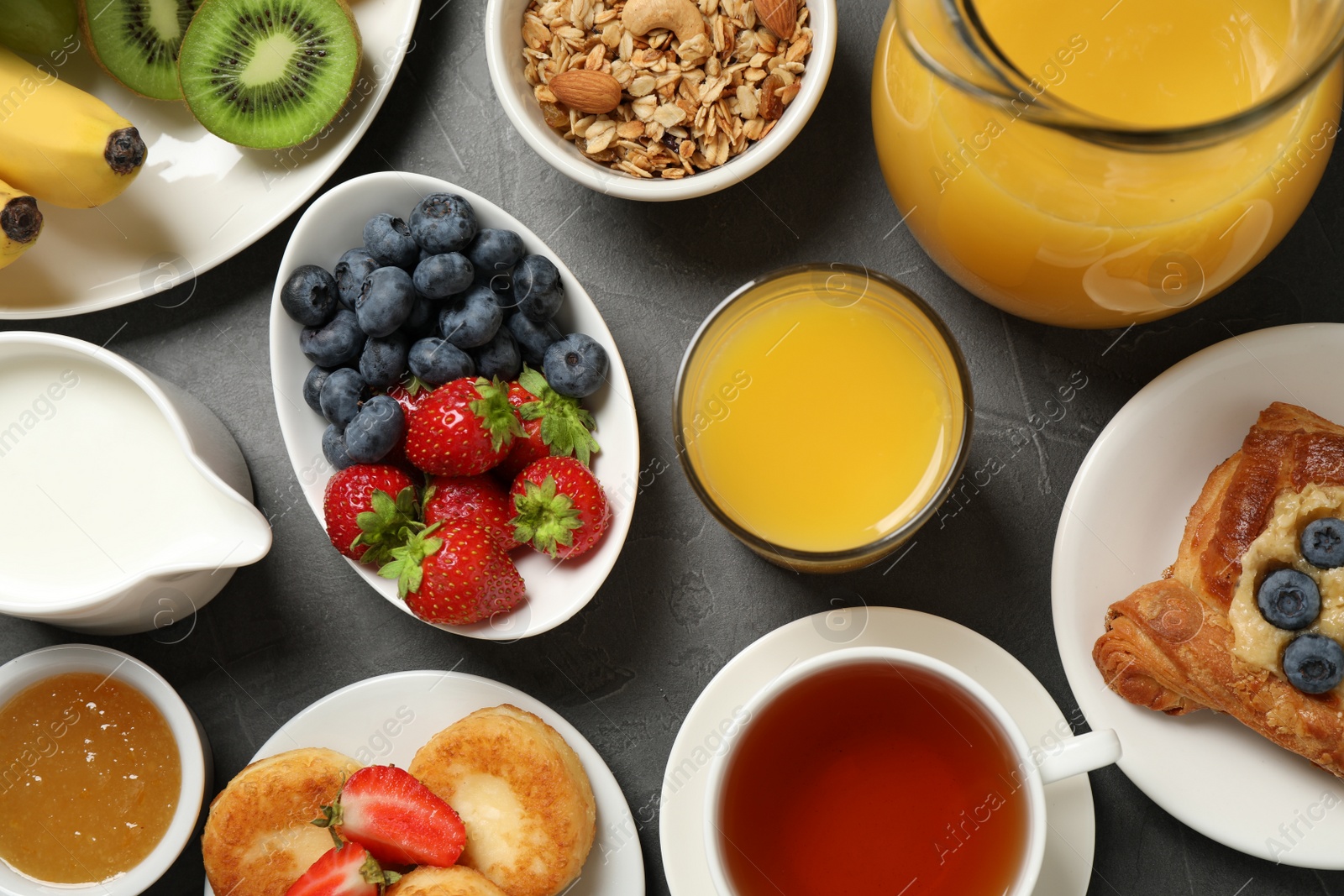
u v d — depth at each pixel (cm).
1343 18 52
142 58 66
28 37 65
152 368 67
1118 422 62
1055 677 65
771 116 63
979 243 59
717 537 66
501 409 61
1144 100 57
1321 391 62
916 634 62
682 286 66
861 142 66
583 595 62
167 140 67
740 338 61
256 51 64
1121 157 54
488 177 67
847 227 66
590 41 63
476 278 63
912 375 61
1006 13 57
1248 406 62
